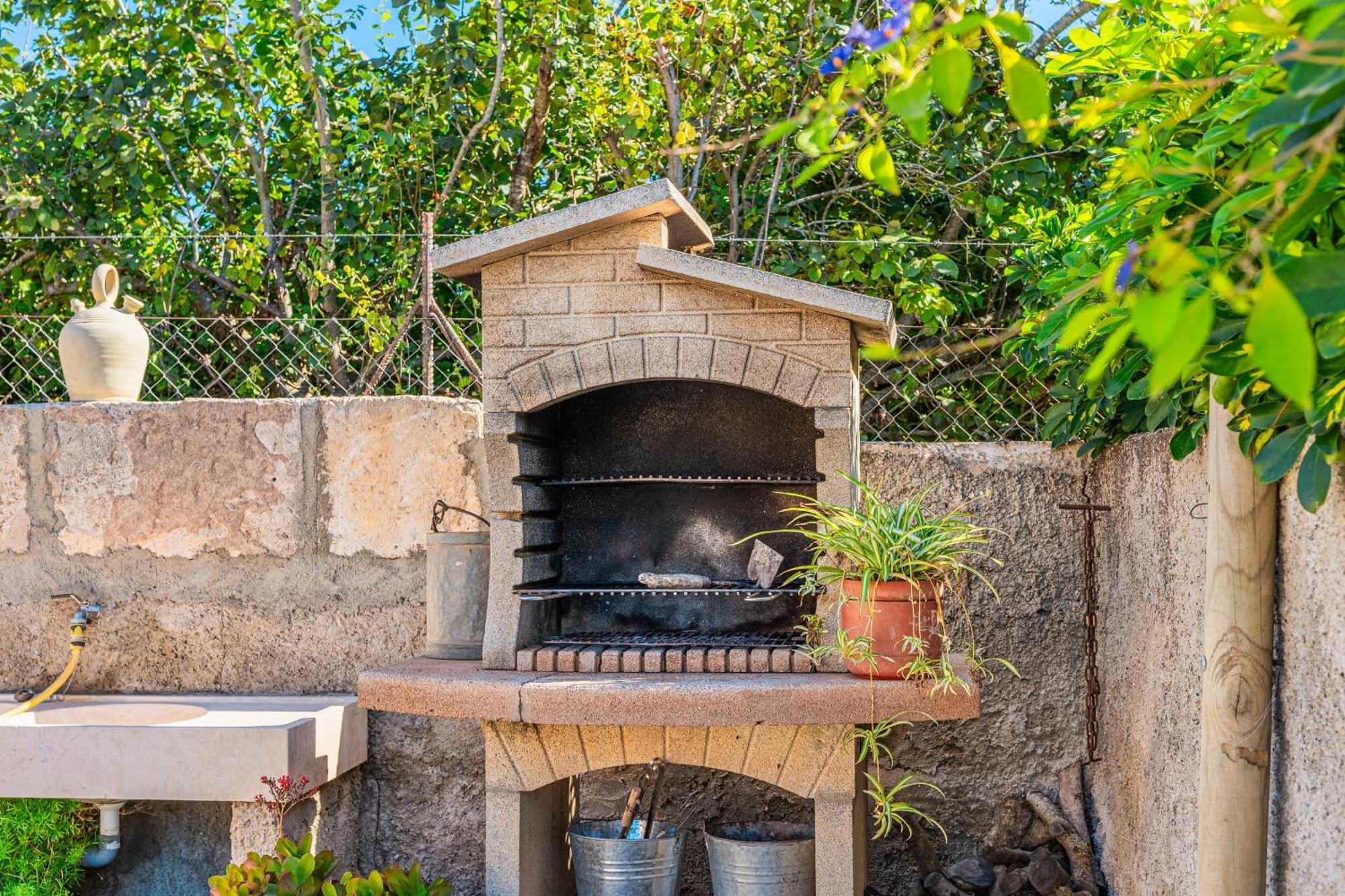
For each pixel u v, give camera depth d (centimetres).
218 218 643
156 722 398
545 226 332
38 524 434
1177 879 317
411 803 424
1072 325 120
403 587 423
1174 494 325
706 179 604
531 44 587
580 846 358
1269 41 190
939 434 461
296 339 513
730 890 353
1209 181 211
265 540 428
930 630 314
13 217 576
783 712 309
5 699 416
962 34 132
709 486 395
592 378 340
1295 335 92
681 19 559
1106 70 266
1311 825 238
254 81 625
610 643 360
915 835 413
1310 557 239
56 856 367
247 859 330
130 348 443
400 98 596
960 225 566
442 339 538
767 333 335
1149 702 347
